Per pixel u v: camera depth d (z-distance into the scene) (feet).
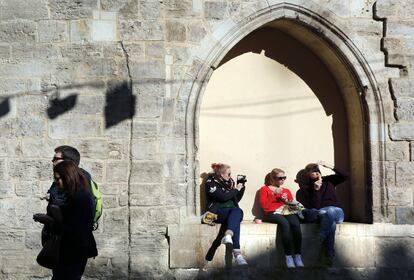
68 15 33.22
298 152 36.42
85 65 33.14
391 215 34.50
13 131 32.86
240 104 36.14
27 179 32.76
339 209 34.30
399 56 34.78
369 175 34.68
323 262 33.81
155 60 33.30
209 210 33.30
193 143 33.63
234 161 35.91
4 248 32.55
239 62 36.27
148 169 32.99
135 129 33.01
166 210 33.09
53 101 32.99
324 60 36.60
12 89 32.96
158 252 32.83
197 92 33.73
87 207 24.29
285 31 36.40
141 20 33.37
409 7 35.01
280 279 33.53
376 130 34.71
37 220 24.39
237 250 32.50
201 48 33.81
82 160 32.86
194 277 32.94
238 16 34.06
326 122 36.70
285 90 36.42
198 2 33.91
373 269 34.01
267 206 34.32
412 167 34.65
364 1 34.91
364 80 34.76
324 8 34.55
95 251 25.29
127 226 32.78
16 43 33.12
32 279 32.58
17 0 33.14
